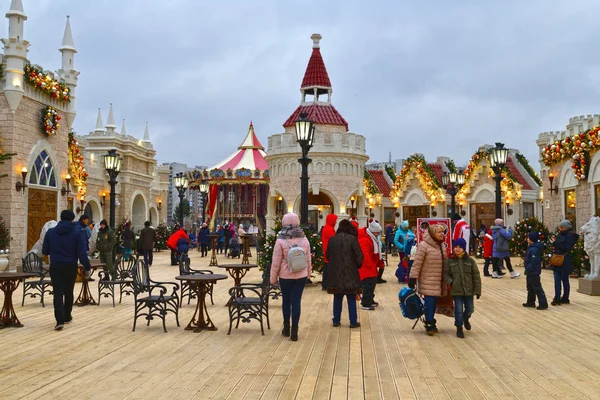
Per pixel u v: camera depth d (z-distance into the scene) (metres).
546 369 6.93
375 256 12.10
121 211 40.28
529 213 33.88
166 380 6.38
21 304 12.61
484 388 6.09
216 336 9.01
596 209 21.31
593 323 10.28
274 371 6.79
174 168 116.12
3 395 5.79
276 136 28.23
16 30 19.66
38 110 21.33
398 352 7.86
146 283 10.09
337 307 9.90
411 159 37.72
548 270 21.58
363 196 28.53
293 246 8.84
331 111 29.33
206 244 30.81
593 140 20.92
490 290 15.47
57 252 9.65
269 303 12.86
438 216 35.78
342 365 7.09
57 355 7.64
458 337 8.91
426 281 9.12
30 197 20.83
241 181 40.94
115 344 8.36
